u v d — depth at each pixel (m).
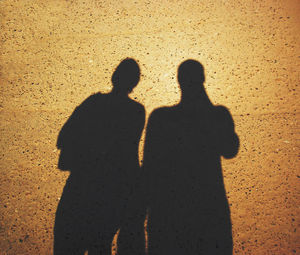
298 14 3.75
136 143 2.89
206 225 2.39
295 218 2.38
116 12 4.02
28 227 2.47
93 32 3.80
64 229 2.45
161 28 3.77
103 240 2.38
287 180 2.58
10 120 3.12
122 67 3.44
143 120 3.04
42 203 2.59
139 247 2.33
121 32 3.77
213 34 3.65
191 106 3.10
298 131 2.85
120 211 2.50
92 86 3.32
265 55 3.40
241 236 2.33
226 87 3.20
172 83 3.28
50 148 2.92
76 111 3.15
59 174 2.75
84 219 2.48
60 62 3.54
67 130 3.03
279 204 2.46
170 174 2.68
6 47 3.72
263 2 3.93
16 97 3.29
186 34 3.67
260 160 2.71
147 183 2.64
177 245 2.32
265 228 2.35
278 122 2.92
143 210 2.49
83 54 3.59
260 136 2.85
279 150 2.75
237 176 2.63
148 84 3.29
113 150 2.86
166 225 2.41
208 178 2.63
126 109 3.13
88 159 2.82
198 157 2.76
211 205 2.49
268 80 3.21
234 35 3.62
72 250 2.35
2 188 2.68
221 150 2.79
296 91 3.10
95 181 2.68
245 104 3.07
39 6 4.17
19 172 2.78
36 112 3.17
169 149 2.83
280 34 3.57
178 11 3.95
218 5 3.97
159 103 3.15
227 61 3.39
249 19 3.76
